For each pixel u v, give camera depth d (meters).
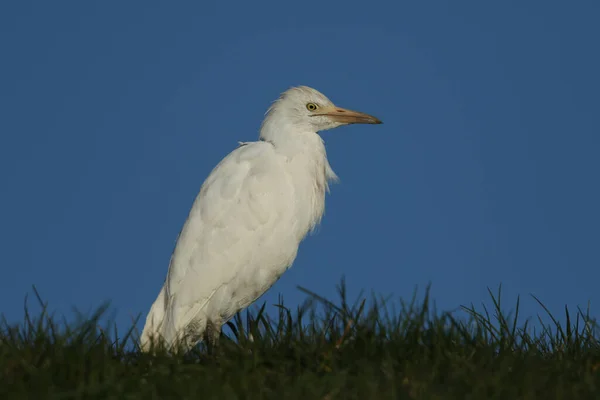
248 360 9.55
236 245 12.60
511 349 10.25
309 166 13.33
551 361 9.91
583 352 10.45
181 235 12.94
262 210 12.65
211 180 13.15
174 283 12.60
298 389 8.51
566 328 10.98
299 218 13.05
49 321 10.04
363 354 9.93
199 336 12.97
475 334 10.66
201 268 12.51
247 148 13.31
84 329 9.95
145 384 8.79
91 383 8.53
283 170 13.03
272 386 9.05
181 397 8.41
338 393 8.55
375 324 10.38
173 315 12.38
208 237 12.64
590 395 8.45
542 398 8.45
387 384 8.79
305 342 10.27
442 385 8.88
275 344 10.42
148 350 10.10
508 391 8.52
